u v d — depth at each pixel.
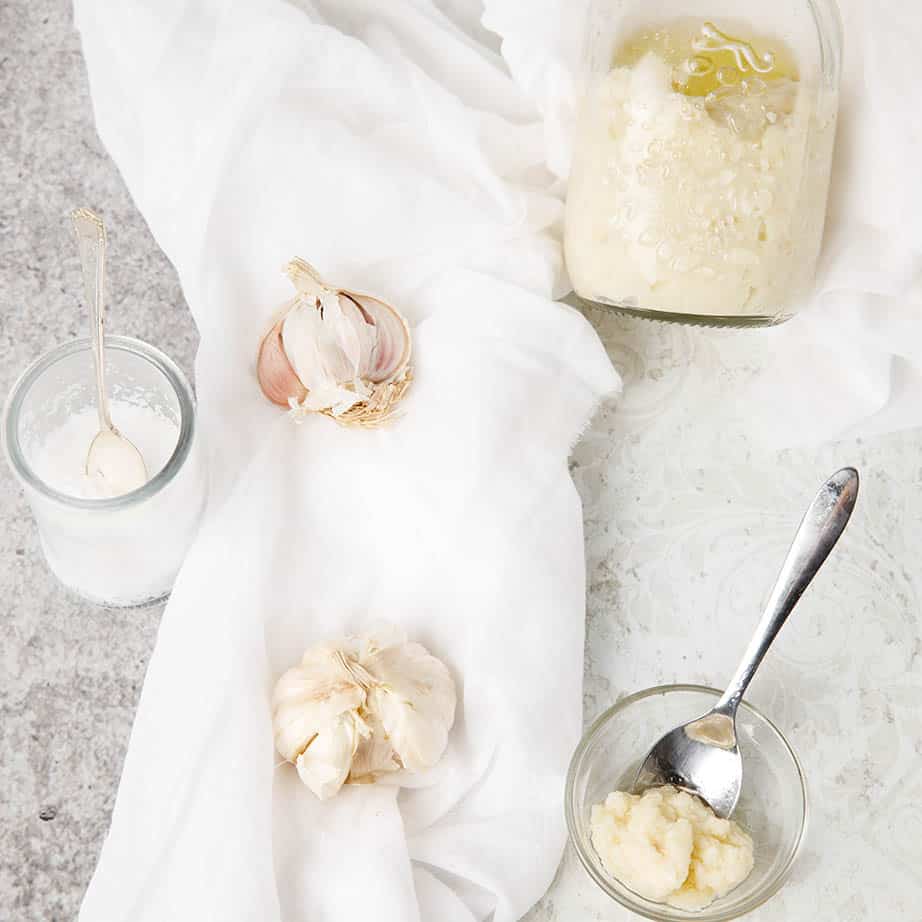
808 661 0.71
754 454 0.74
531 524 0.70
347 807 0.67
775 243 0.68
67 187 0.76
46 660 0.70
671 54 0.67
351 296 0.72
